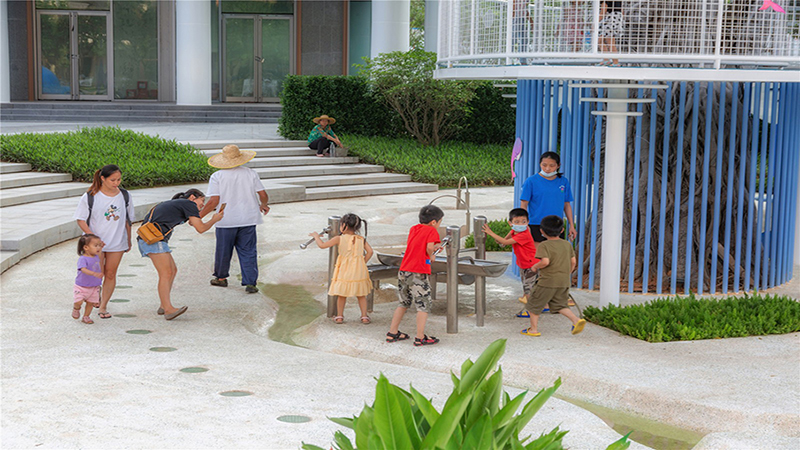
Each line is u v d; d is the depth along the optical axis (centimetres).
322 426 504
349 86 2275
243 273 915
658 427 550
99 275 740
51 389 565
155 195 1494
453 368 654
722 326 741
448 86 2169
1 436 473
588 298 912
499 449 302
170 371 618
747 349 692
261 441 477
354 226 758
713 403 555
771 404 554
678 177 916
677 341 718
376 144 2197
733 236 989
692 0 738
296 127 2152
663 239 930
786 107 952
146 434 483
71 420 504
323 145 2053
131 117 2508
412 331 749
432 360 673
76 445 462
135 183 1611
